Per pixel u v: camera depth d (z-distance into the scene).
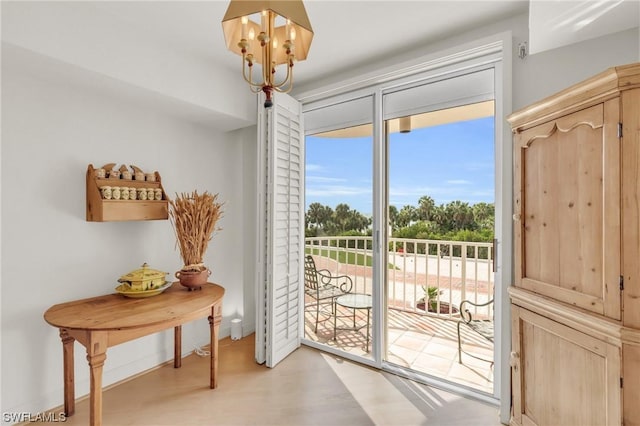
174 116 2.64
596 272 1.26
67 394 1.91
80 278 2.10
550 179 1.49
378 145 2.50
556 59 1.75
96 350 1.59
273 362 2.53
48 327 1.96
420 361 2.64
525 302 1.62
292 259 2.80
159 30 2.01
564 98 1.36
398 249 3.80
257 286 2.62
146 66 2.04
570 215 1.38
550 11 1.43
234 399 2.09
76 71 1.80
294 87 2.95
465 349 2.83
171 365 2.57
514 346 1.71
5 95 1.77
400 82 2.39
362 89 2.58
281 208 2.65
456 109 2.41
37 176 1.90
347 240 3.29
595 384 1.25
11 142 1.80
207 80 2.43
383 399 2.10
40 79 1.90
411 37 2.11
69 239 2.05
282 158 2.66
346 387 2.24
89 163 2.13
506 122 1.86
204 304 2.03
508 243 1.86
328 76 2.72
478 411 1.98
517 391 1.69
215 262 3.01
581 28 1.57
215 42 2.16
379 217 2.50
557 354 1.44
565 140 1.40
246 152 3.31
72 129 2.05
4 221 1.79
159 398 2.10
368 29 2.01
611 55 1.61
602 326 1.19
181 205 2.34
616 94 1.16
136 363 2.41
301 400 2.08
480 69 2.08
